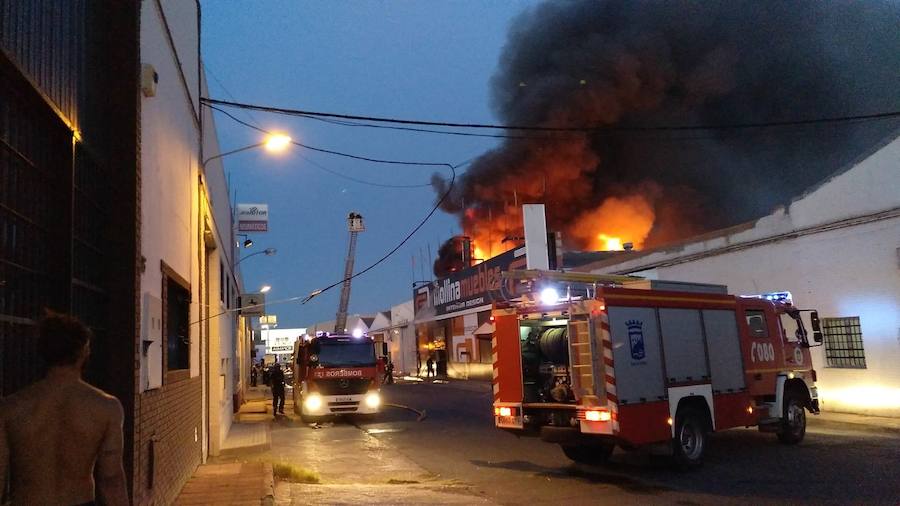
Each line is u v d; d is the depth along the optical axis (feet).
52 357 9.33
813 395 40.42
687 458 31.37
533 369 33.40
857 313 49.88
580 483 29.71
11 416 8.91
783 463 32.42
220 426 41.22
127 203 17.71
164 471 21.70
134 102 18.12
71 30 14.90
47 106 12.84
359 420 61.98
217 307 41.91
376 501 25.85
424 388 112.16
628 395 29.53
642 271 73.20
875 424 45.11
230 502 24.16
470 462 36.81
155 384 19.97
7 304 11.54
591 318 30.07
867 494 25.41
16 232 12.05
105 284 17.30
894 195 47.32
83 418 9.20
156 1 21.85
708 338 34.35
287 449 43.78
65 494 9.01
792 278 55.11
